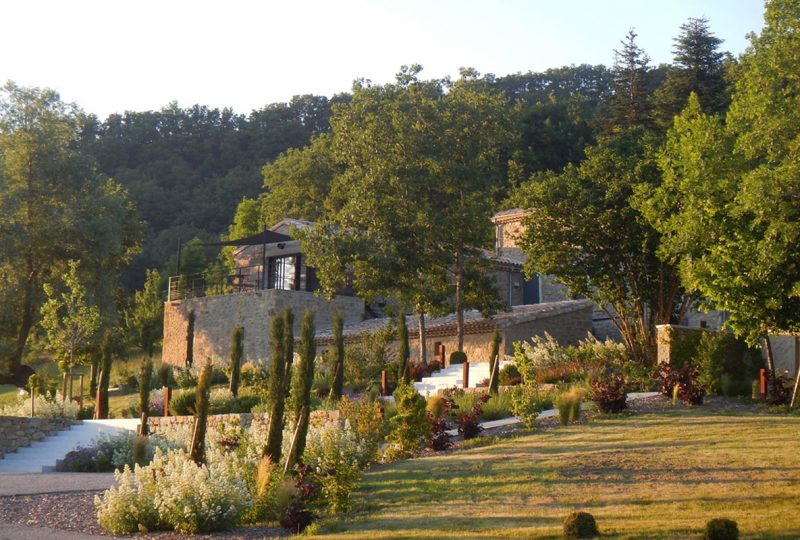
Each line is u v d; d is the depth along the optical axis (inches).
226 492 596.1
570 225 1282.0
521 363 1031.6
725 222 885.8
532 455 725.3
